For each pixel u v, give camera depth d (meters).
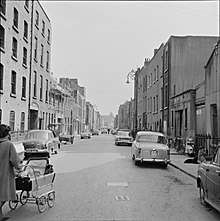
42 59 37.72
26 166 8.09
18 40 28.20
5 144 7.11
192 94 24.06
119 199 9.54
